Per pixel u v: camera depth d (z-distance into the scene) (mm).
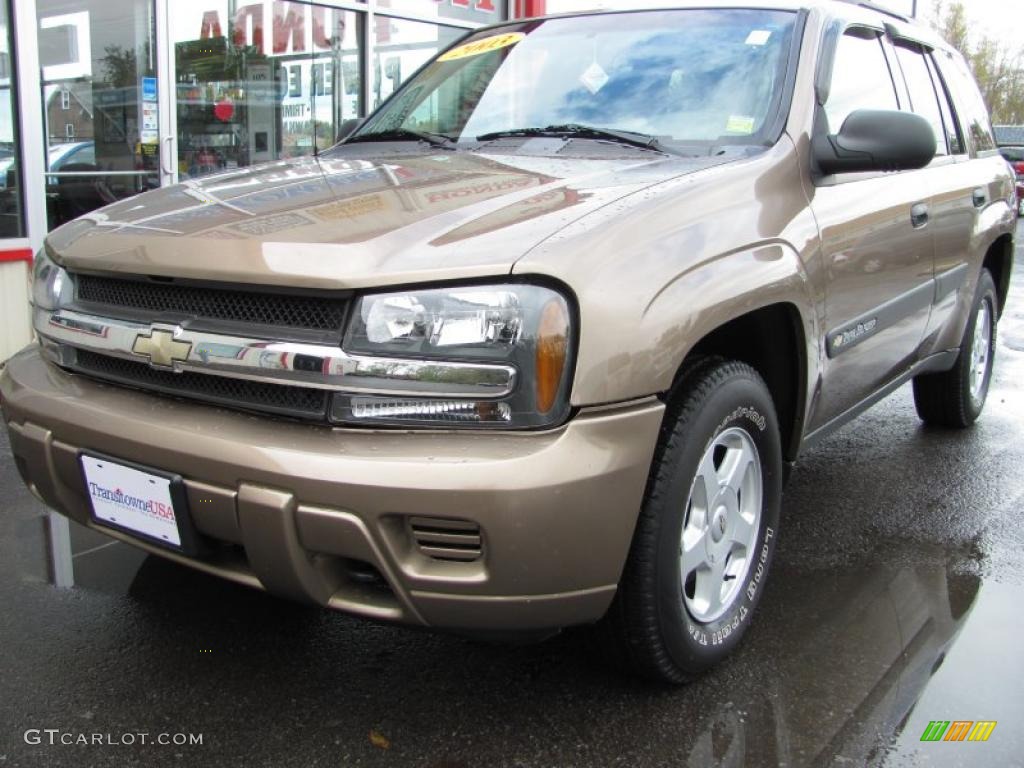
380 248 2133
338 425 2094
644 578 2277
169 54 6914
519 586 2035
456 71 3740
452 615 2086
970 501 4031
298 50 7957
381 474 1971
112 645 2734
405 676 2604
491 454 1986
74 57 6344
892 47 3922
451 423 2039
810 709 2475
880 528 3719
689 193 2467
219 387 2250
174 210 2619
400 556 2039
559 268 2045
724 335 2750
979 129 4840
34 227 6012
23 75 5824
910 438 4930
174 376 2322
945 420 4973
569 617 2150
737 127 2969
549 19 3787
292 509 2043
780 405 2957
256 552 2125
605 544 2102
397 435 2059
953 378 4754
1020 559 3455
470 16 9461
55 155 6340
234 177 3023
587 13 3709
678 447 2295
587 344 2041
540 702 2482
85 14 6367
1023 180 19094
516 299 2035
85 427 2338
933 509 3932
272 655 2701
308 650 2730
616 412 2094
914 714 2459
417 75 3947
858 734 2371
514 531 1978
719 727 2389
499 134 3264
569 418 2055
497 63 3623
